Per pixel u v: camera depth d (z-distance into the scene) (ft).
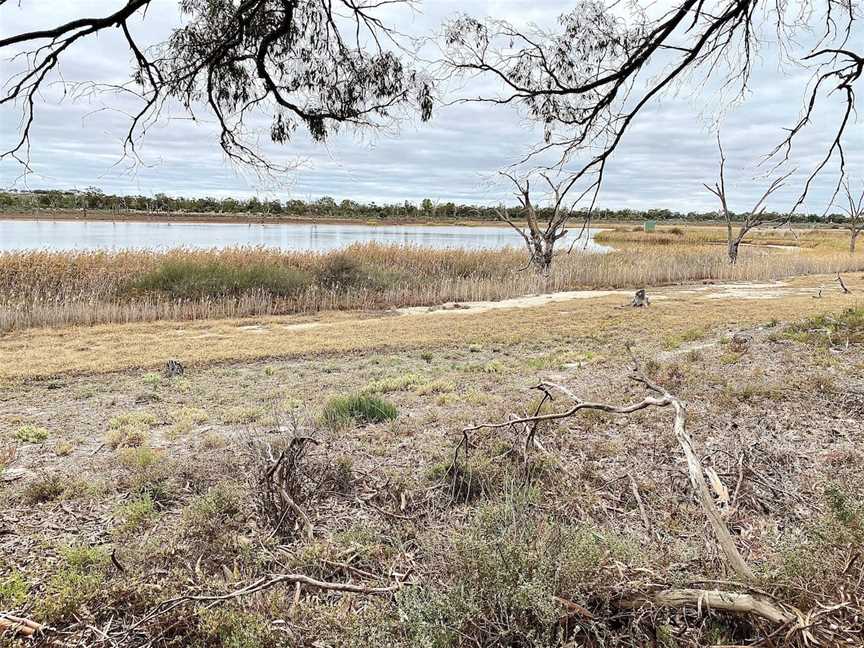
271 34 9.56
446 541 10.44
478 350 34.30
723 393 19.86
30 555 11.64
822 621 7.50
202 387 26.48
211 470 15.29
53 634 9.07
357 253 74.33
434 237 224.74
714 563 9.51
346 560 10.69
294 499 12.85
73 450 18.17
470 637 7.67
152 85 9.87
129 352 34.27
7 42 7.39
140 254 65.36
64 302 47.47
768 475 13.78
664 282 75.10
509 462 14.20
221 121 10.41
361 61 10.48
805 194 14.39
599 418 17.93
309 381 27.25
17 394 25.79
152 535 12.03
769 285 69.97
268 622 8.71
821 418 17.54
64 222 277.44
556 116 12.30
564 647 7.47
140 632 8.90
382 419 19.60
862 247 138.72
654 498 12.90
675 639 7.87
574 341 35.63
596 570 8.53
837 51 12.47
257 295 56.13
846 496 9.76
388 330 41.47
